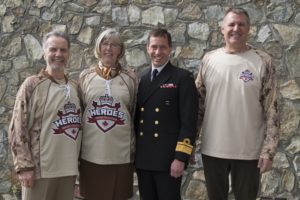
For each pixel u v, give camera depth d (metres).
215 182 3.55
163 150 3.38
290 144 5.01
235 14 3.41
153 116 3.41
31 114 3.28
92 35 5.55
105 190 3.49
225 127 3.40
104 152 3.40
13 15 5.75
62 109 3.31
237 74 3.40
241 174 3.46
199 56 5.25
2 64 5.74
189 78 3.42
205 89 3.56
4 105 5.74
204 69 3.56
